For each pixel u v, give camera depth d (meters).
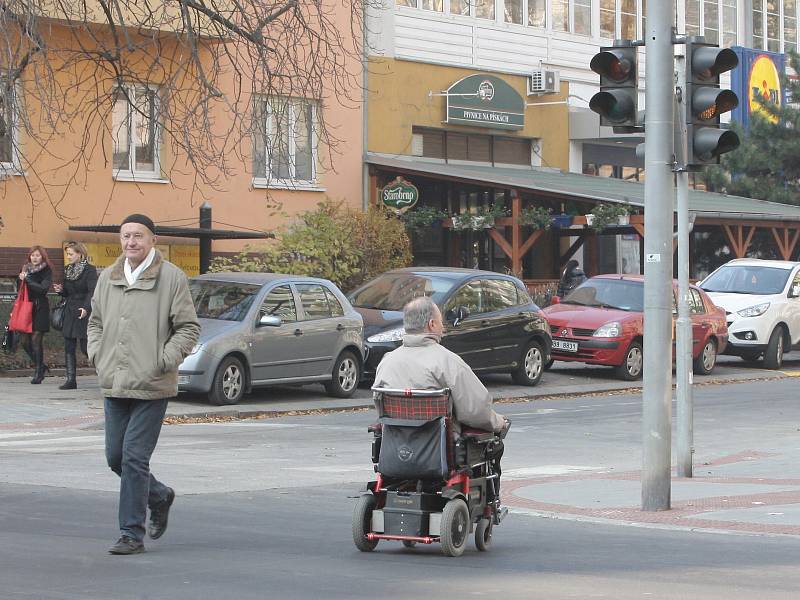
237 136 40.62
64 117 36.03
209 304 27.42
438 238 49.72
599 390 32.91
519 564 11.48
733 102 14.80
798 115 57.47
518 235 45.22
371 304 31.58
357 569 11.12
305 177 43.59
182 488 16.27
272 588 10.23
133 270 11.72
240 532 13.02
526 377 32.88
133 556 11.56
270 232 40.25
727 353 40.22
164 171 39.38
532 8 52.16
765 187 56.97
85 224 37.53
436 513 11.82
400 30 46.88
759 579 10.73
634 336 34.78
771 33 64.19
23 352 32.81
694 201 49.22
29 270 29.39
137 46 29.00
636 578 10.78
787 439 23.30
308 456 19.97
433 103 48.03
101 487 16.06
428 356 11.80
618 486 17.11
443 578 10.74
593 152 55.38
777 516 14.48
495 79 49.66
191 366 25.89
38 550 11.81
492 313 31.97
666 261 14.85
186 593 10.01
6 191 35.47
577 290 36.81
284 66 28.80
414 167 44.97
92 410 25.22
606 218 43.94
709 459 20.53
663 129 14.62
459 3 49.22
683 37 14.70
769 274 40.88
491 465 12.49
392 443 11.78
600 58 14.59
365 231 39.97
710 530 13.66
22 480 16.64
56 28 35.25
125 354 11.50
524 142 52.22
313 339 28.20
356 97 44.97
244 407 26.19
